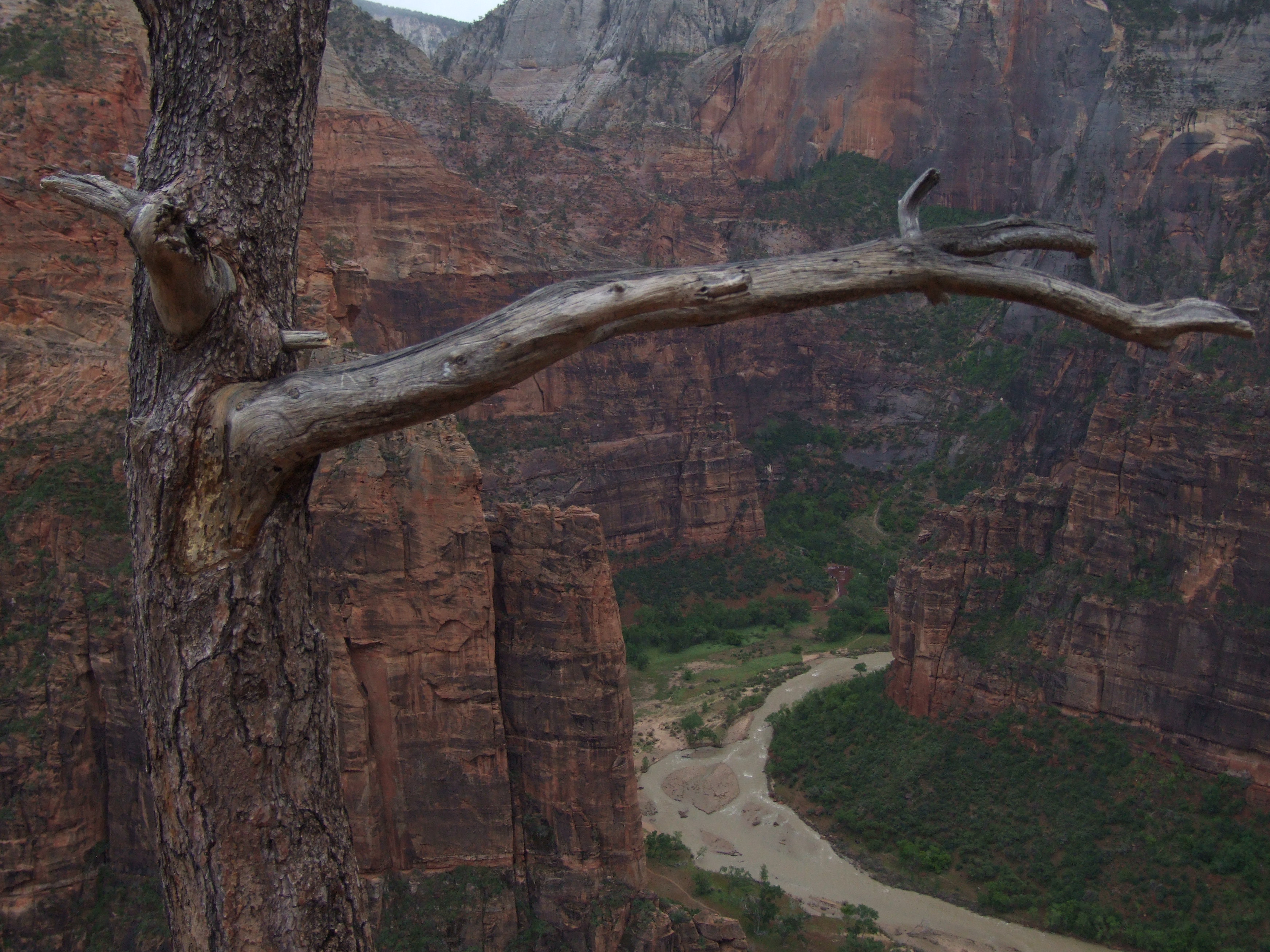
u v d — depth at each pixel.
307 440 7.21
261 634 7.45
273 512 7.52
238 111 7.66
